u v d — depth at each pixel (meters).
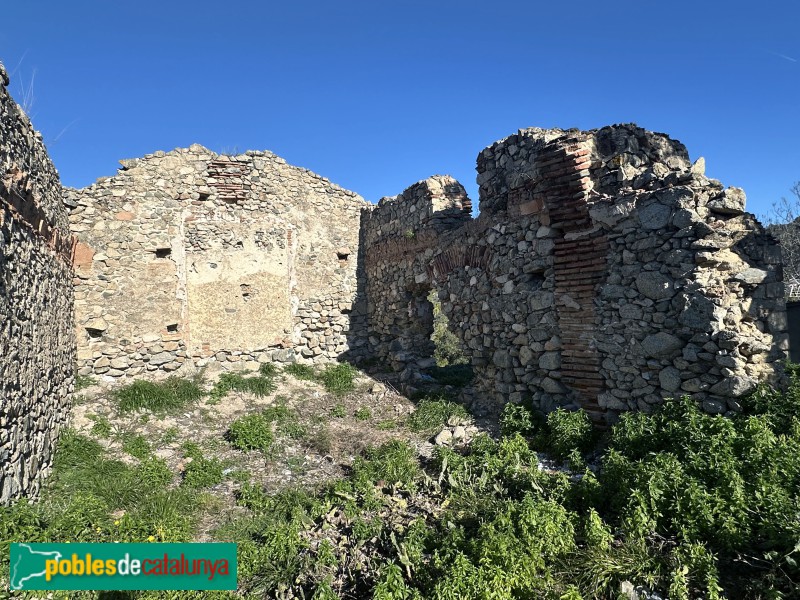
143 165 9.77
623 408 6.21
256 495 5.77
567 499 4.55
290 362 10.95
